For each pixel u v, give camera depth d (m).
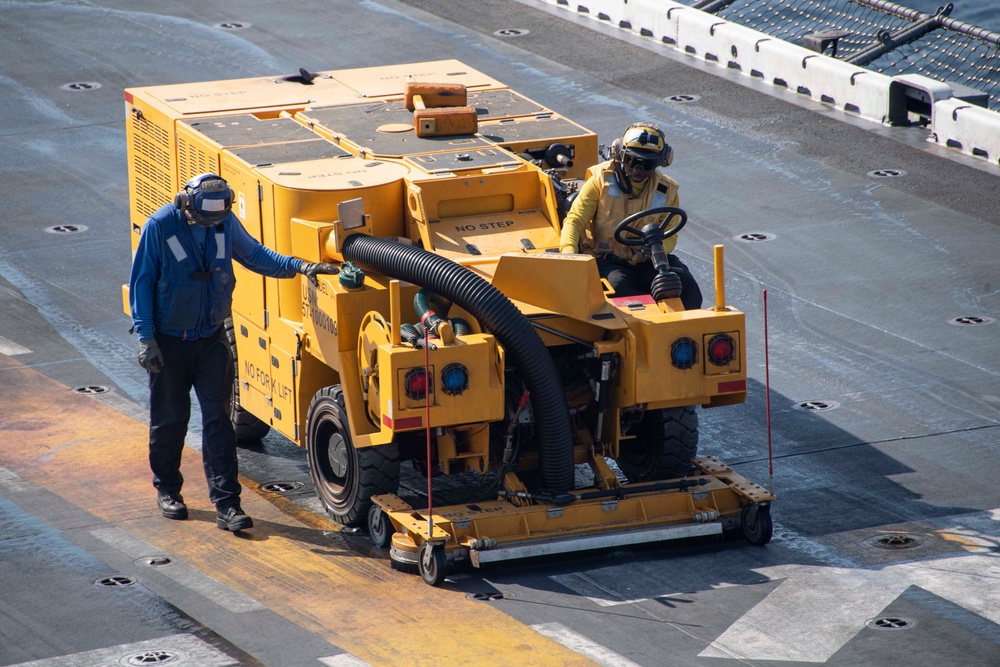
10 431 39.78
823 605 30.45
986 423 40.38
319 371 35.28
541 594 30.94
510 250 34.25
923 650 28.52
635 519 32.69
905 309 48.22
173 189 39.66
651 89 69.25
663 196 35.41
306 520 34.94
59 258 52.53
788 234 54.09
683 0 86.44
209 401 34.34
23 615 29.88
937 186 58.59
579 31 77.62
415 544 31.75
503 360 31.45
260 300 36.69
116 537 33.72
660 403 33.06
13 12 80.81
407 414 30.94
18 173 60.00
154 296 33.53
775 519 34.94
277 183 34.25
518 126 39.09
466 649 28.47
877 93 65.38
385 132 38.00
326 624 29.53
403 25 78.56
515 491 32.59
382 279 33.44
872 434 39.84
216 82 42.66
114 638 28.89
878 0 77.19
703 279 50.34
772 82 70.19
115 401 42.00
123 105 67.44
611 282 34.91
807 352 45.19
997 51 77.19
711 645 28.69
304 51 74.44
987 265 51.50
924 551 33.09
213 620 29.70
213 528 34.38
